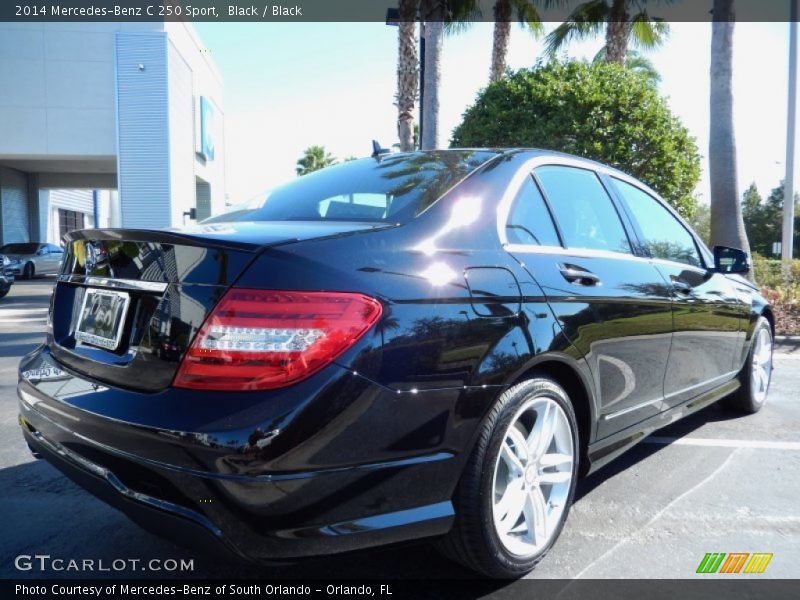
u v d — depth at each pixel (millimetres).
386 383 1870
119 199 21094
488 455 2135
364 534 1878
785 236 11805
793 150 11695
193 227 2336
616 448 2885
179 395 1818
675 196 9648
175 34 22906
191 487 1753
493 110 9883
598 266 2816
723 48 9414
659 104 9602
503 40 16328
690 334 3426
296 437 1731
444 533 2078
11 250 21953
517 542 2332
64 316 2549
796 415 4664
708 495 3205
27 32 20922
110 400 1964
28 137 21219
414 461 1945
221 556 1802
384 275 1969
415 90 11477
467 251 2260
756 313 4367
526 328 2287
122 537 2748
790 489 3285
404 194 2492
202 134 27391
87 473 2045
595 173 3260
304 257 1876
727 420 4520
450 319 2057
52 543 2693
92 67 21250
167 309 1929
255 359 1768
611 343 2729
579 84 9484
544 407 2422
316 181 3018
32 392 2379
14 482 3355
